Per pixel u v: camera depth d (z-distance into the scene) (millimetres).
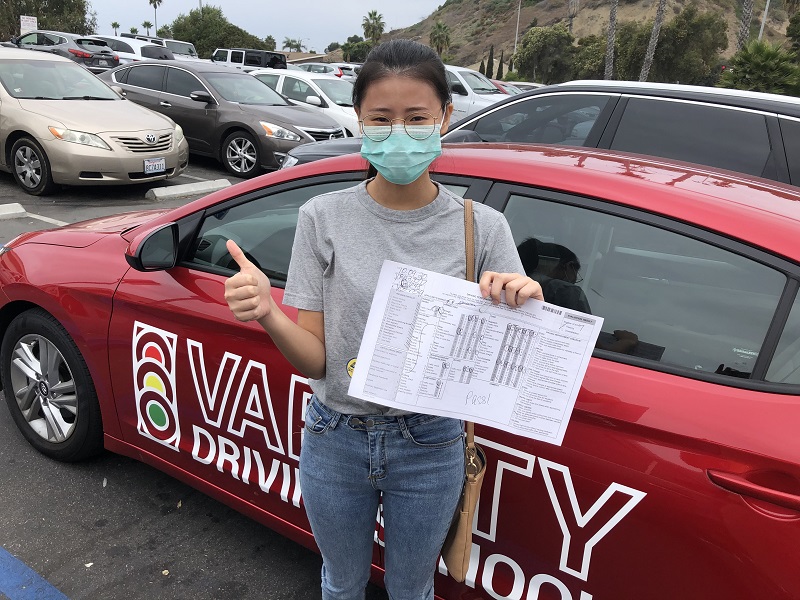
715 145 4219
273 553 2342
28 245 2727
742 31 27078
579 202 1705
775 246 1457
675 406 1414
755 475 1302
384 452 1335
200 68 9523
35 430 2768
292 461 1966
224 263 2213
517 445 1559
